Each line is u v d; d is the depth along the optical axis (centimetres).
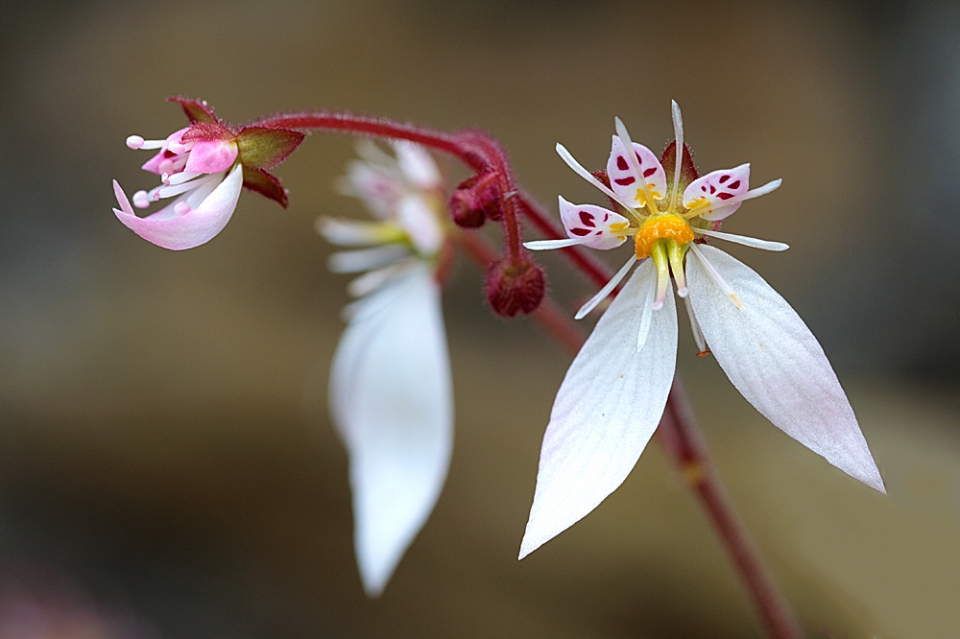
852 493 20
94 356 33
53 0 43
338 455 30
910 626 18
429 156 17
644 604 25
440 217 17
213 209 14
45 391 32
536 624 26
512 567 27
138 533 31
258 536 30
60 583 29
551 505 14
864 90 35
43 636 28
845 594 19
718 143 35
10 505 31
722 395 31
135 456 31
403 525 17
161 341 33
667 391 14
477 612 27
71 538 31
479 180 15
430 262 17
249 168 14
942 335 31
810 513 21
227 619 29
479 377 33
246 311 35
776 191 34
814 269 33
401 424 17
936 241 33
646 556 26
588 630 26
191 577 30
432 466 17
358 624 28
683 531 26
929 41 35
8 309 35
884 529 19
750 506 24
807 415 14
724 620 24
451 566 28
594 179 14
